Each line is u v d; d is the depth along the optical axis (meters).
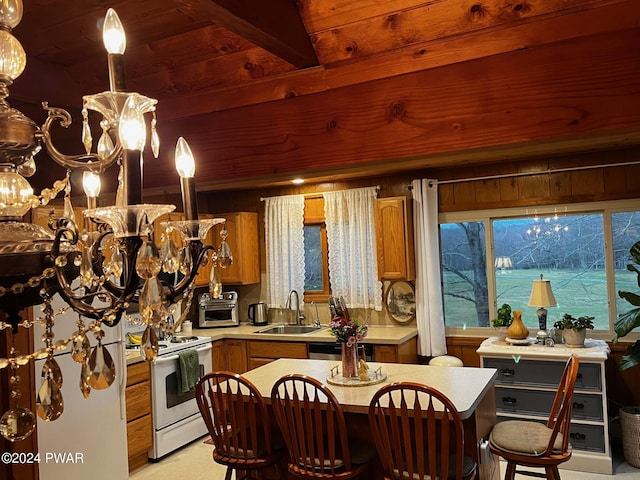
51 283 0.98
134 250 0.92
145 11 1.80
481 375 2.84
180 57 1.96
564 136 1.42
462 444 2.09
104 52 2.06
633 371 3.76
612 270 3.93
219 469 3.76
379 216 4.50
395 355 4.05
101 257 1.19
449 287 4.55
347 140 1.73
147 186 2.11
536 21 1.46
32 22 1.87
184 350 4.23
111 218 0.91
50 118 1.06
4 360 0.92
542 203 4.10
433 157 1.64
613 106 1.37
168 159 2.07
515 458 2.44
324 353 4.36
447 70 1.58
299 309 5.11
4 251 0.89
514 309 4.30
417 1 1.56
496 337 4.13
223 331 4.91
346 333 2.81
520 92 1.49
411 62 1.64
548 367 3.52
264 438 2.66
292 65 1.82
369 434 2.65
